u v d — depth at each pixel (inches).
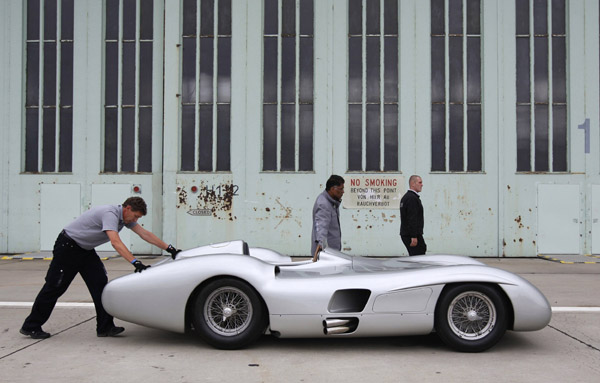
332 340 171.5
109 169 483.2
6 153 483.5
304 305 152.9
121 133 483.2
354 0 470.3
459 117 461.1
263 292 153.9
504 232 453.1
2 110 483.8
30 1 486.9
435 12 464.8
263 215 462.3
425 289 153.9
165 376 134.4
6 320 201.8
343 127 462.9
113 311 160.2
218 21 472.1
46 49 484.7
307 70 469.1
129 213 173.2
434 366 142.9
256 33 466.6
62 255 168.7
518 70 459.8
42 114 484.1
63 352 157.1
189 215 464.1
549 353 155.7
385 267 175.5
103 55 482.3
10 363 145.6
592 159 453.4
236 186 463.2
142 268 163.5
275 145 467.2
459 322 156.6
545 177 454.3
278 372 137.9
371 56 468.4
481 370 139.3
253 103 465.1
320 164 461.7
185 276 156.3
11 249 481.4
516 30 459.8
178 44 470.0
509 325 157.3
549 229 453.1
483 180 454.9
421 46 461.7
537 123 458.3
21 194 482.6
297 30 467.2
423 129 458.6
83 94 480.1
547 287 284.5
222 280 155.8
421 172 457.7
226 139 468.4
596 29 454.0
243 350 159.3
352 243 458.3
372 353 156.0
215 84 469.1
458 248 454.6
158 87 481.7
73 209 479.8
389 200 457.7
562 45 459.5
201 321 157.3
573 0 454.9
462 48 462.0
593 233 452.4
